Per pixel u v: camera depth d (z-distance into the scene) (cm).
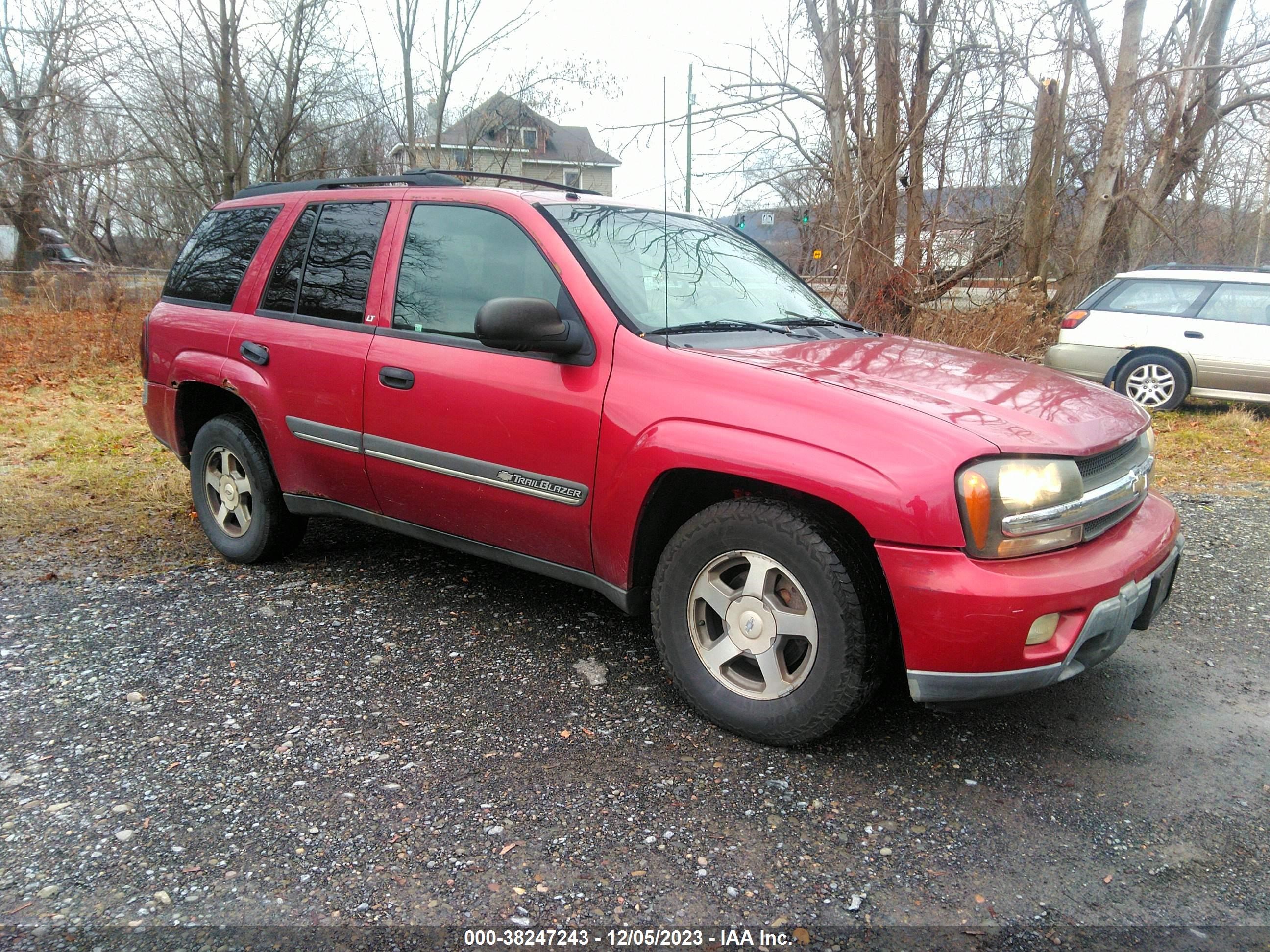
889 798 252
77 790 246
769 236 1327
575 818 239
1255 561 470
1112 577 251
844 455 248
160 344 448
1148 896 214
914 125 1137
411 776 257
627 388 289
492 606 388
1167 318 906
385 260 362
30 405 852
